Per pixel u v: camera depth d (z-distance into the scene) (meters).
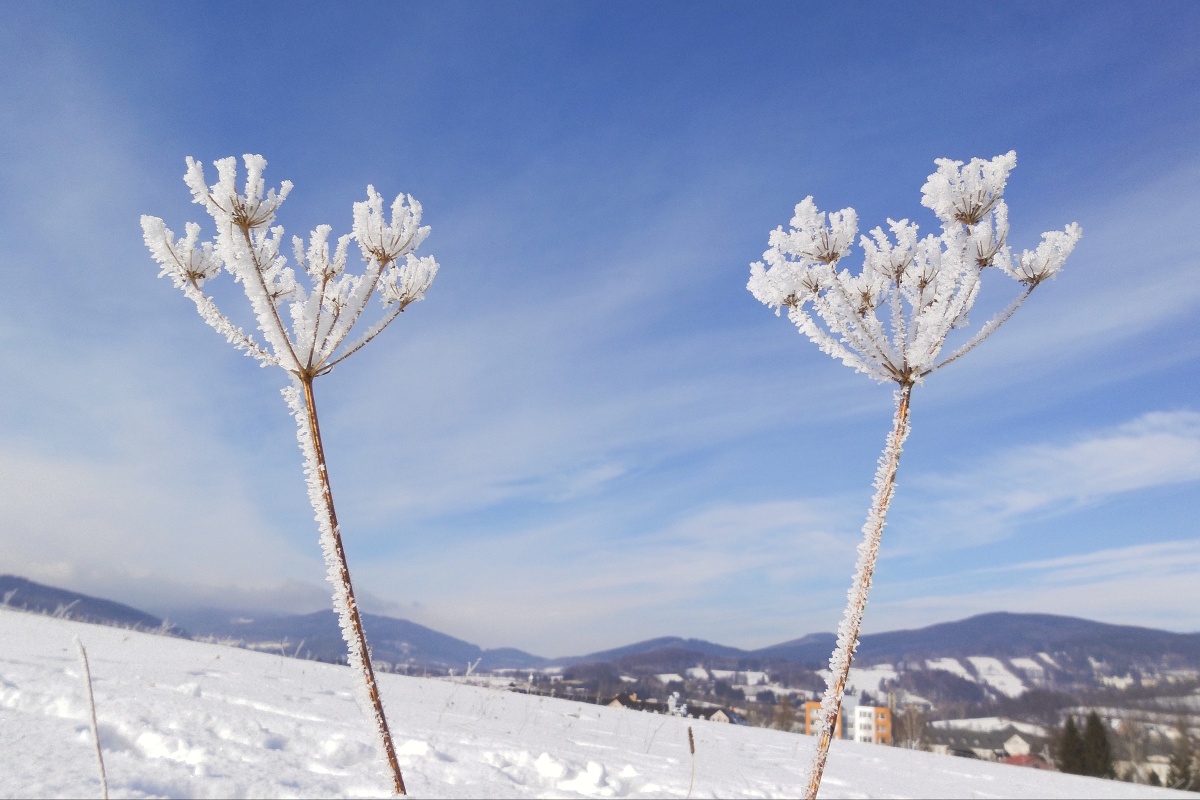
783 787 5.47
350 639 2.39
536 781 3.92
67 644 5.70
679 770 5.46
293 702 4.87
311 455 2.41
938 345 2.34
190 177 2.16
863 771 8.20
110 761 2.59
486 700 8.50
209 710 3.74
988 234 2.38
